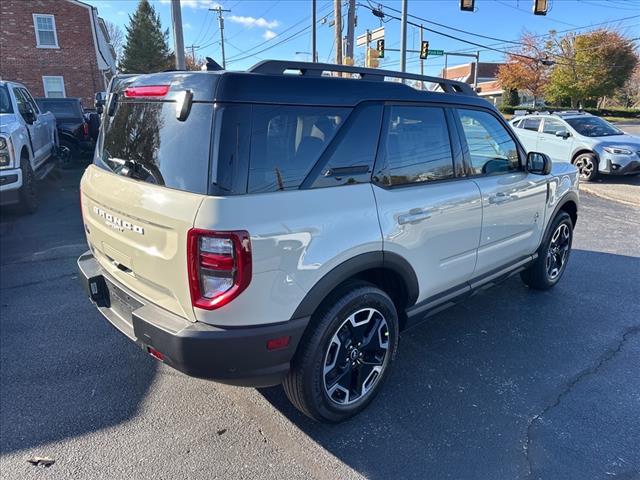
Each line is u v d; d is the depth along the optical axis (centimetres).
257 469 237
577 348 357
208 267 205
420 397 296
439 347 357
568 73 4178
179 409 283
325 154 238
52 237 637
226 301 208
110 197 259
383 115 266
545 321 400
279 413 281
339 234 238
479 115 340
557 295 455
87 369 324
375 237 254
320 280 232
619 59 4044
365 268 254
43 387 303
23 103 837
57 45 2267
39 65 2252
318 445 254
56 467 237
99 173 287
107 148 291
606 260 560
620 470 238
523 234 395
